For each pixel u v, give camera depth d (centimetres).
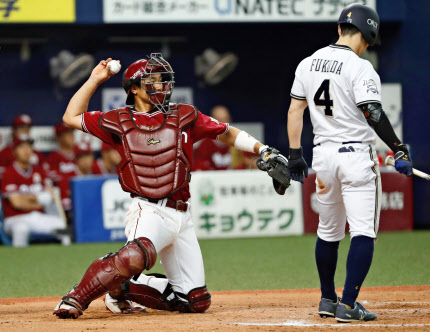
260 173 4400
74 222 4356
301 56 5925
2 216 4422
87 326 1750
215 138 2050
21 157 4434
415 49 5016
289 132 1917
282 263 3491
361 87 1766
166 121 1962
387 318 1862
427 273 3073
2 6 4662
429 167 4984
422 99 5012
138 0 4766
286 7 4856
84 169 4794
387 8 4950
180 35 5816
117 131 1952
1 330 1711
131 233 1911
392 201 4594
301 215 4453
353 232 1797
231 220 4388
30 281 3103
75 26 5284
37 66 5775
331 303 1888
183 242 2003
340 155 1800
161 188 1919
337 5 4875
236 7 4825
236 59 5947
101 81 2008
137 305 2159
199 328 1698
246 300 2367
